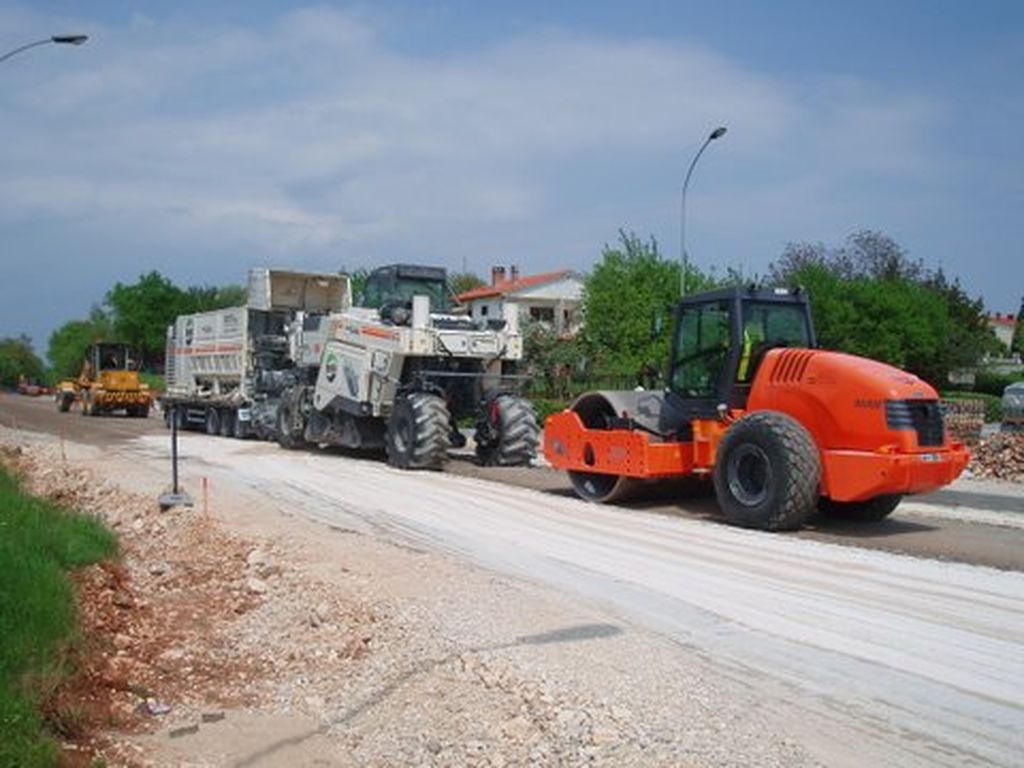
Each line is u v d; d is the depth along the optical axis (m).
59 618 6.86
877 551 10.62
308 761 5.52
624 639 7.00
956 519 13.02
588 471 14.23
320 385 20.97
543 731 5.52
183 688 6.75
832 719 5.67
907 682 6.30
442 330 18.70
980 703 5.94
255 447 23.17
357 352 19.66
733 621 7.71
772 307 13.20
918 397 11.41
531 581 9.07
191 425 30.39
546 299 62.94
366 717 6.05
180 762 5.49
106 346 40.50
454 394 19.34
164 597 9.09
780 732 5.45
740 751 5.19
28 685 5.83
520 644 6.86
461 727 5.72
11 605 6.73
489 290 63.84
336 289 26.31
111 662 6.97
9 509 10.74
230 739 5.85
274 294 25.67
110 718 6.02
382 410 19.08
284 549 10.33
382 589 8.49
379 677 6.62
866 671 6.51
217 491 14.77
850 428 11.51
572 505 13.99
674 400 13.84
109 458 19.88
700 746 5.25
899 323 43.47
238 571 9.80
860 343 43.09
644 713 5.68
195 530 11.62
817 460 11.71
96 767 5.24
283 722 6.12
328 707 6.29
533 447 18.69
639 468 13.30
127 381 39.56
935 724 5.62
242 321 26.28
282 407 22.56
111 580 9.17
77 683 6.34
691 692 6.01
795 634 7.36
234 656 7.44
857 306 44.00
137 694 6.52
